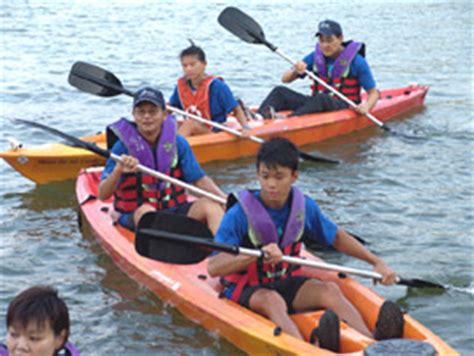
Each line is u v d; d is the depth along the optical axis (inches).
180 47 819.4
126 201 308.3
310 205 248.5
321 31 496.4
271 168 233.3
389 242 332.5
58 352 149.5
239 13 492.4
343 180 414.9
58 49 793.6
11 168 431.5
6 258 314.5
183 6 1115.3
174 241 230.7
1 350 151.4
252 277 246.1
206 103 440.5
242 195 242.4
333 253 323.0
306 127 478.3
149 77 674.2
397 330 223.1
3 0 1120.8
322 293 241.8
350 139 494.6
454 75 707.4
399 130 516.4
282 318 233.3
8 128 505.0
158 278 273.0
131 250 294.5
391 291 289.0
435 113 567.2
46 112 553.0
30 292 145.6
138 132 306.5
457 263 311.6
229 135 446.0
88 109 566.9
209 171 430.0
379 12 1074.1
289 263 247.9
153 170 301.9
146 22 977.5
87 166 408.5
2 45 807.7
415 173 426.6
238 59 768.9
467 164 443.2
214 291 258.5
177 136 311.0
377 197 388.2
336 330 219.3
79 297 280.5
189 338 250.7
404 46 847.1
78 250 322.0
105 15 1026.7
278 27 941.8
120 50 796.0
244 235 242.4
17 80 649.0
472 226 350.6
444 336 256.7
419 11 1085.8
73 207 375.9
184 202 312.8
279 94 503.8
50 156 396.2
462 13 1068.5
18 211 368.8
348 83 502.3
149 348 246.5
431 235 339.9
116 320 263.4
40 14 1021.8
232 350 238.8
